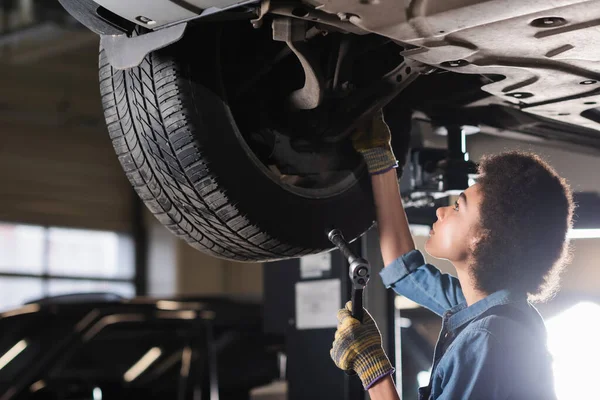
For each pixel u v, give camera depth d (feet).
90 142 38.63
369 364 5.20
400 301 14.01
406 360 13.65
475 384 4.75
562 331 10.91
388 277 6.23
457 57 5.18
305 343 9.98
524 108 6.32
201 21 5.11
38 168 36.96
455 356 4.84
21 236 36.27
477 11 4.49
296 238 5.76
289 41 5.17
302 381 9.95
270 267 10.42
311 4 4.65
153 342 13.55
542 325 5.27
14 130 36.47
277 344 14.01
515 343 4.84
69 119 37.27
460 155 8.23
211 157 5.38
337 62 5.77
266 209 5.59
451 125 8.02
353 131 6.11
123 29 5.33
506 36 4.83
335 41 5.75
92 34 31.04
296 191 5.74
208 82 5.41
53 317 13.57
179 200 5.71
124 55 5.40
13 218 36.01
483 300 5.16
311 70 5.41
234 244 5.85
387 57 6.04
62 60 37.11
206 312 13.78
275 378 14.07
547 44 4.93
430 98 7.18
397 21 4.66
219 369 13.66
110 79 5.75
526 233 5.09
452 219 5.38
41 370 12.53
